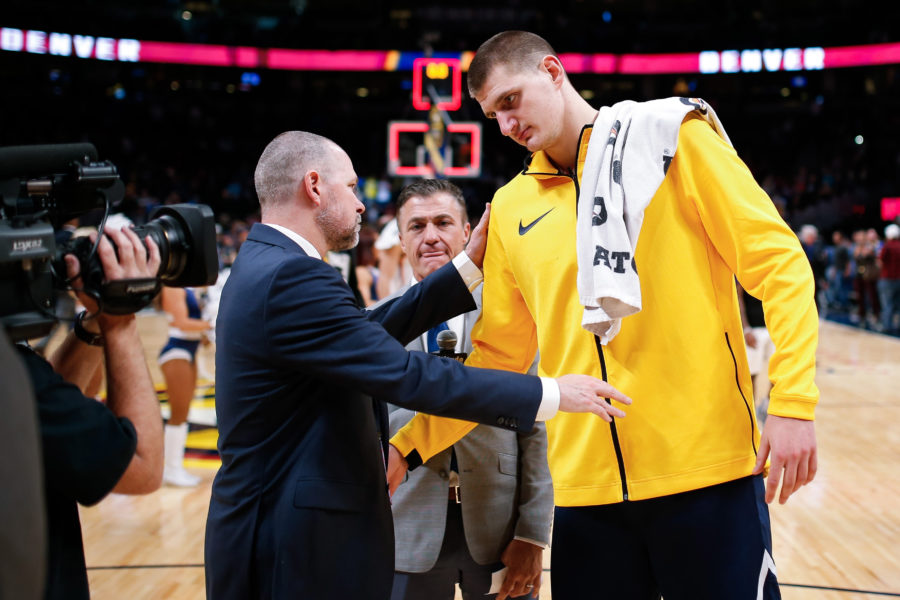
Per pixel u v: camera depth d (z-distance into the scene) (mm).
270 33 25375
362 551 1622
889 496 4660
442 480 2055
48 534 1226
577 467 1776
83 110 25484
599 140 1692
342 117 27500
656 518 1692
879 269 14023
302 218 1741
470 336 2041
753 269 1612
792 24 24906
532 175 1876
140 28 24484
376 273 6789
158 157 25641
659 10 25734
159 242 1391
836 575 3523
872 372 9180
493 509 2055
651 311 1687
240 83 27500
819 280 15375
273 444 1618
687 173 1681
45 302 1233
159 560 3725
